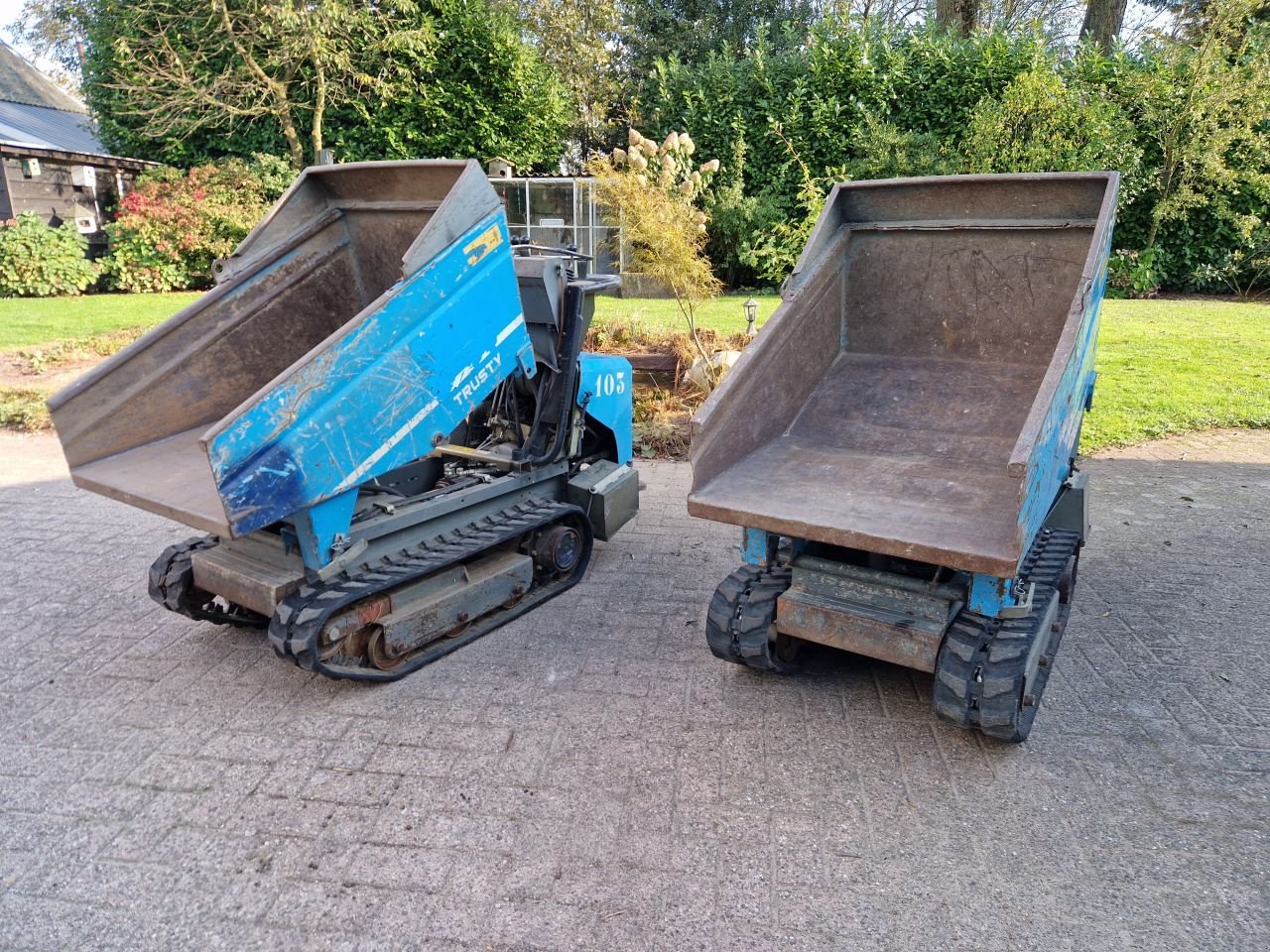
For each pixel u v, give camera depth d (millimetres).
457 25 18359
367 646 3879
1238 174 14391
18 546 5590
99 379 3898
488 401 5031
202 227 16703
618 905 2613
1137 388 8867
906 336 4465
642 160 8500
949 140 15742
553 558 4801
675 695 3797
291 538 3838
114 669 4047
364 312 3559
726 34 26078
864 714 3641
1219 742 3420
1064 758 3322
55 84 27891
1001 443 3854
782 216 16219
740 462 3855
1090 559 5219
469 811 3037
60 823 2996
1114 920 2545
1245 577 4941
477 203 3984
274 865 2793
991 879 2711
